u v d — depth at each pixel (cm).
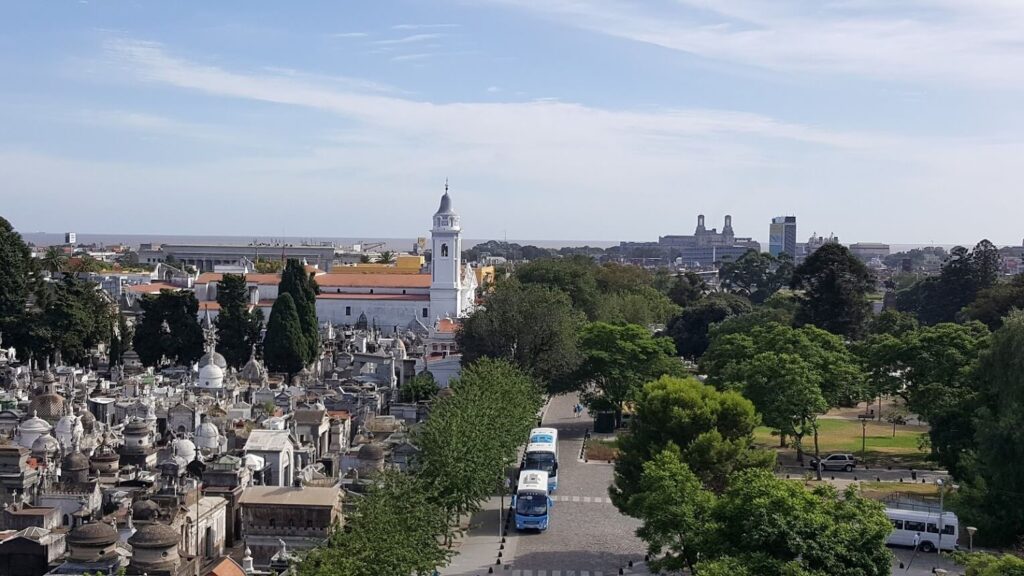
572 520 12450
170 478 11012
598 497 13700
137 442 13512
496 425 12344
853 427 19288
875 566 7069
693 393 11269
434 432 11388
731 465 10419
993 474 11262
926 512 11106
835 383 16775
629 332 19400
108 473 12288
